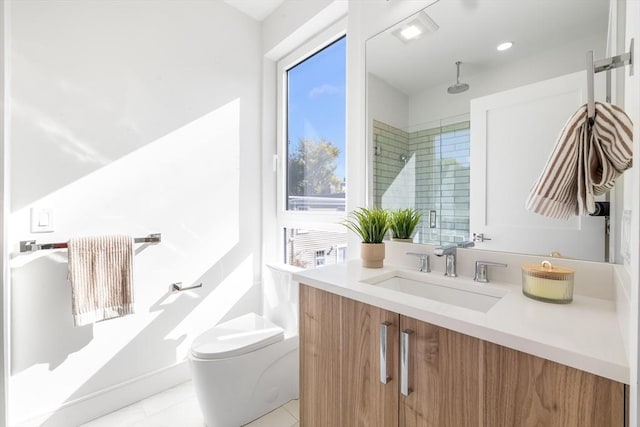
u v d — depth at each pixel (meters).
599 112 0.72
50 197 1.36
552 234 0.97
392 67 1.42
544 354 0.58
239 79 2.06
